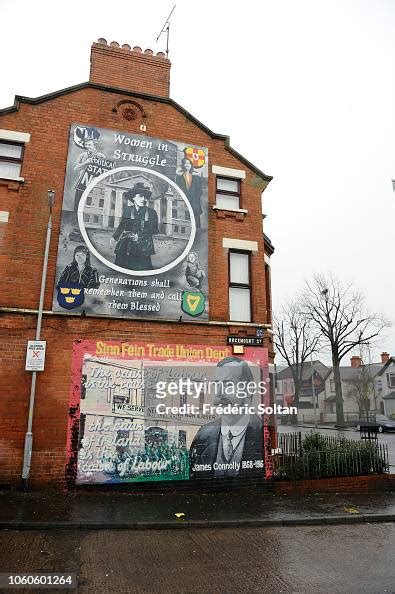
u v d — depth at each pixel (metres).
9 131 11.36
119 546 6.81
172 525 7.88
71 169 11.53
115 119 12.34
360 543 7.25
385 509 9.28
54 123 11.77
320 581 5.61
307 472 11.26
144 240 11.63
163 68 13.70
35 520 7.66
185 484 10.51
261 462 11.17
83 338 10.59
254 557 6.47
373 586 5.45
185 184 12.45
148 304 11.24
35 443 9.77
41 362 10.02
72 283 10.80
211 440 10.94
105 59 13.20
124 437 10.35
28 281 10.56
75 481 9.84
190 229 12.14
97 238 11.27
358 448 11.96
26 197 11.05
